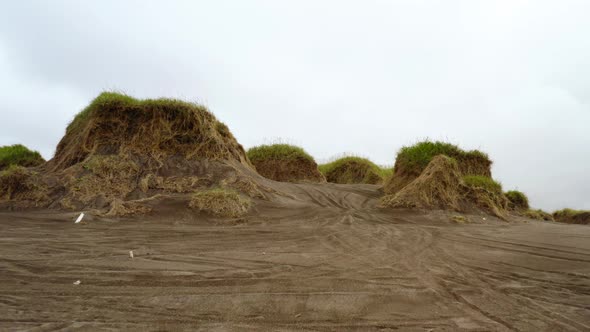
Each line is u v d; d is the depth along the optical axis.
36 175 9.74
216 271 4.38
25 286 3.78
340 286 3.91
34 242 5.72
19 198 9.05
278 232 7.05
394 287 3.90
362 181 21.59
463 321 3.09
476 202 11.12
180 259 4.89
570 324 3.06
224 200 8.84
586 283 4.13
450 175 11.30
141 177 10.00
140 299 3.48
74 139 11.77
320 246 5.91
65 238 6.07
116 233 6.58
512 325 3.03
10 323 2.93
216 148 11.54
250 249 5.57
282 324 2.99
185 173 10.47
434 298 3.61
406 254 5.46
